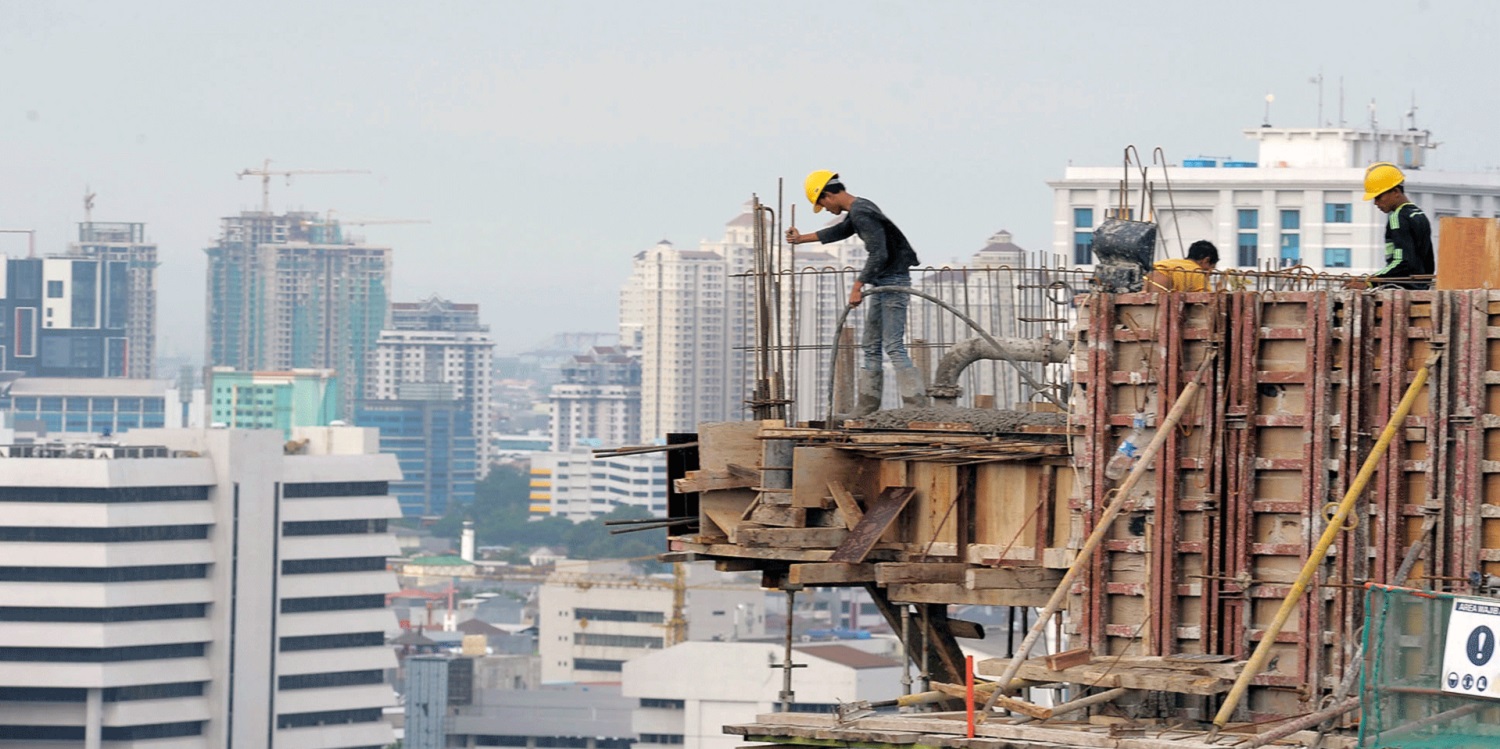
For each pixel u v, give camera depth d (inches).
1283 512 1140.5
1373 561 1116.5
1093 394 1194.0
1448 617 993.5
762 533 1307.8
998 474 1289.4
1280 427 1144.2
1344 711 1058.7
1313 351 1129.4
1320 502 1123.3
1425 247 1230.3
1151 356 1179.3
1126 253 1219.9
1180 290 1225.4
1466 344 1093.8
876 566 1280.8
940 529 1300.4
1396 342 1112.2
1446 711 990.4
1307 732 1082.1
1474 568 1085.8
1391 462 1107.3
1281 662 1141.7
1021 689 1217.4
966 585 1262.3
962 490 1294.3
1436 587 1091.9
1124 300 1194.0
